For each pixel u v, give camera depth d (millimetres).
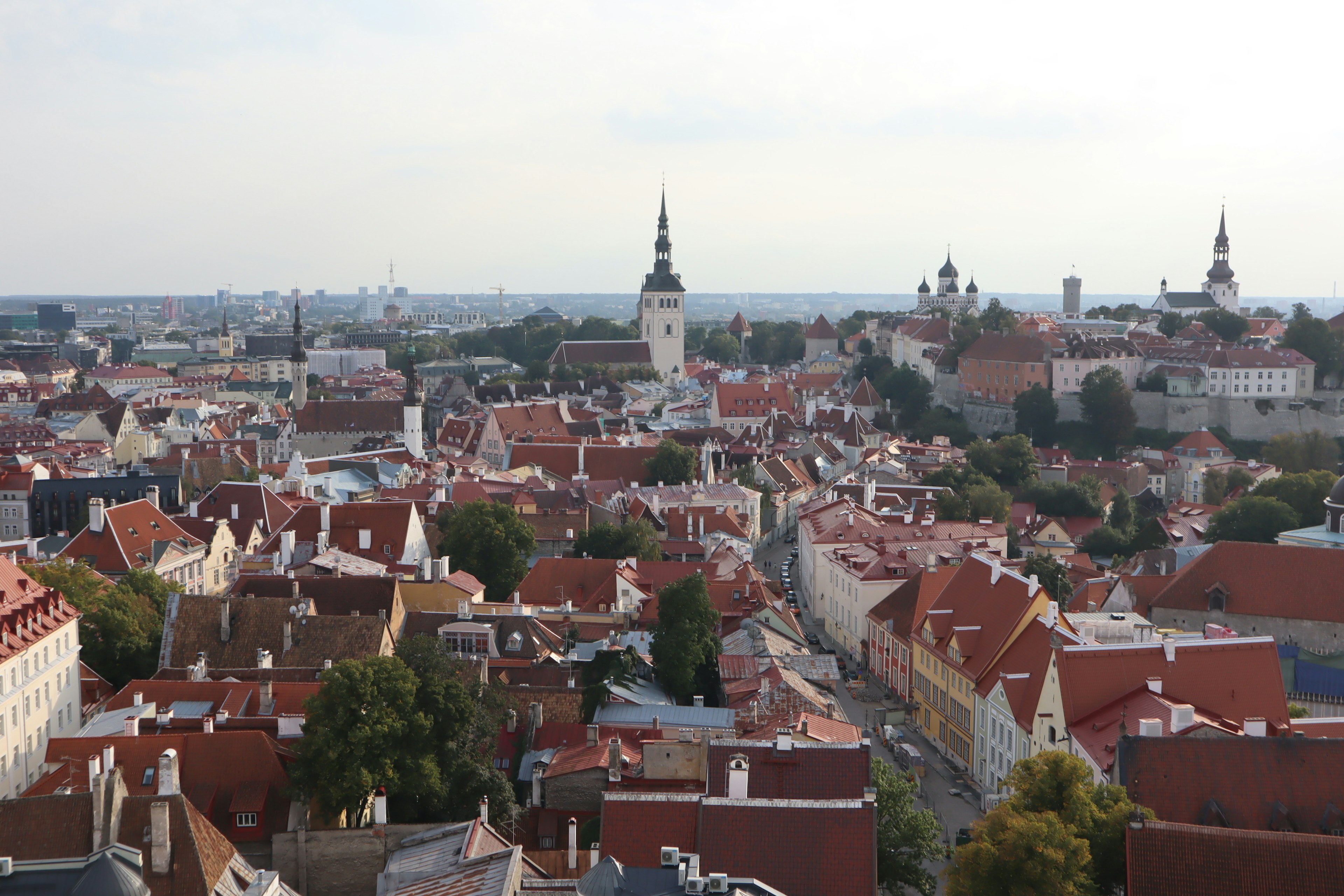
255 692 108375
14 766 112938
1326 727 114438
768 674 135125
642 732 115562
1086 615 152750
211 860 75188
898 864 92312
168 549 181875
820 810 79875
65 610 128125
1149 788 95938
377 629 129125
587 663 138500
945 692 152250
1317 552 174500
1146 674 118438
